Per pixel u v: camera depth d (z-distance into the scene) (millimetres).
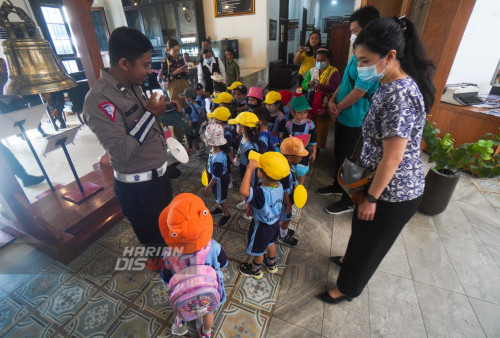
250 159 1350
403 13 3170
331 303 1482
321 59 2799
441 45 2469
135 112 1200
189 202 954
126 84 1209
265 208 1368
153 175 1343
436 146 2049
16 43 1338
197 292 972
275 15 7043
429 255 1781
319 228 2084
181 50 7070
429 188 2076
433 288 1553
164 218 986
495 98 2943
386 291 1542
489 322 1363
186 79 3824
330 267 1728
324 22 14336
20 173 2703
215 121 2426
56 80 1460
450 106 2844
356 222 1189
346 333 1332
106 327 1394
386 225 1076
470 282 1584
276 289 1578
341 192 2385
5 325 1424
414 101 866
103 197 2229
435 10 2379
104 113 1073
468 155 1925
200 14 6676
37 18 5957
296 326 1370
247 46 6816
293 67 7859
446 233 1971
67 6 1885
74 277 1703
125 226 2180
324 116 3037
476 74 3016
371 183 965
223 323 1390
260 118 2143
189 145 3363
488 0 2680
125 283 1646
